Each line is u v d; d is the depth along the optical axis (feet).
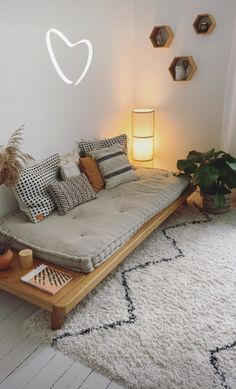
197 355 5.64
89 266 6.66
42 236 7.50
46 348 5.92
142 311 6.63
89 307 6.78
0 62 7.69
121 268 8.00
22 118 8.56
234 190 11.66
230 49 10.53
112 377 5.34
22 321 6.56
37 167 8.77
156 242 9.12
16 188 8.14
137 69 12.62
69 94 9.87
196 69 11.47
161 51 11.91
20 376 5.44
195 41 11.19
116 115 12.25
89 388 5.21
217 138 11.85
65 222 8.12
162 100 12.51
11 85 8.07
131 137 13.32
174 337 6.00
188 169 10.69
